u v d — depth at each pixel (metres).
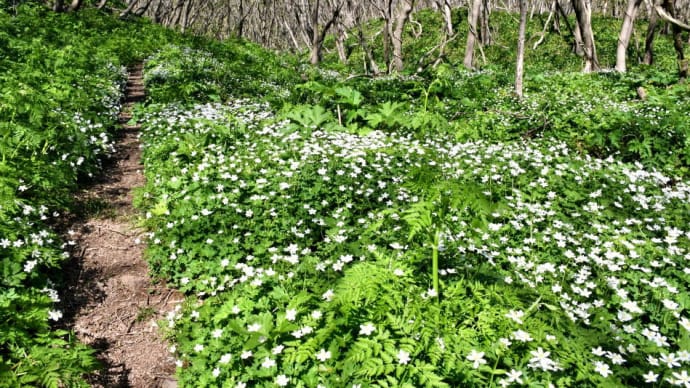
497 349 3.28
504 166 7.76
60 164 6.98
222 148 8.09
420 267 4.55
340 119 10.71
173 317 4.38
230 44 28.86
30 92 7.88
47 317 4.04
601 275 4.83
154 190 7.16
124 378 4.01
